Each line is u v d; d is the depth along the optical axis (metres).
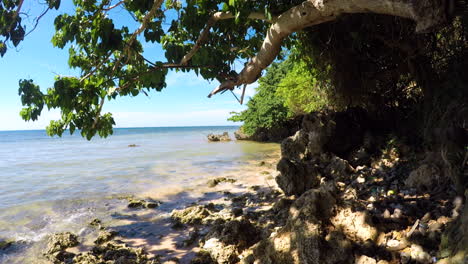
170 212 8.15
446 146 4.61
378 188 5.84
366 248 3.48
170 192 10.55
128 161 20.61
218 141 42.53
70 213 8.38
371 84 9.37
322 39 7.67
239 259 4.88
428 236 3.37
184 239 6.16
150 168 16.61
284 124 31.22
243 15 3.92
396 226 3.83
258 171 14.06
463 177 4.02
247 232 5.45
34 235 6.75
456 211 3.62
